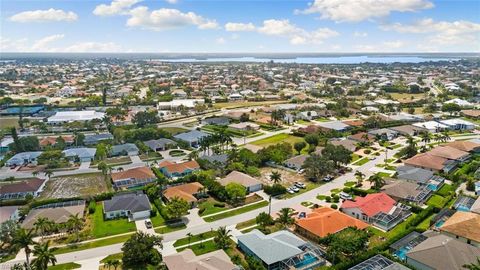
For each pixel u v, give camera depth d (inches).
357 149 7785.4
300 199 5246.1
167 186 5575.8
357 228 4028.1
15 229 3988.7
